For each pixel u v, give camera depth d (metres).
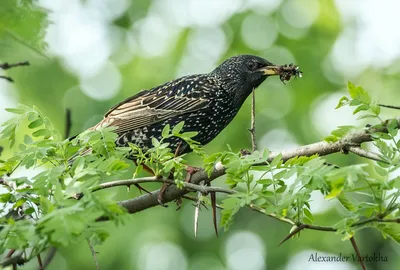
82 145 6.15
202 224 15.64
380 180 5.43
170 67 15.96
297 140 15.44
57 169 5.67
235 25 16.41
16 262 5.23
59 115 15.08
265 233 15.64
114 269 14.38
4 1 6.13
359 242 14.80
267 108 15.71
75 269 14.38
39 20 6.28
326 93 16.27
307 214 5.98
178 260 15.25
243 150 6.55
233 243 15.63
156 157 6.20
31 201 6.19
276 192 5.76
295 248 15.12
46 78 15.20
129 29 16.55
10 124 6.32
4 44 6.47
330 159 13.99
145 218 14.95
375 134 6.04
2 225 5.18
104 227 5.13
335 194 5.27
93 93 15.59
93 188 5.25
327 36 16.70
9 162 6.35
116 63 16.20
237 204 5.72
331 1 16.48
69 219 4.83
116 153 6.13
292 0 16.62
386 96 16.47
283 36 16.42
